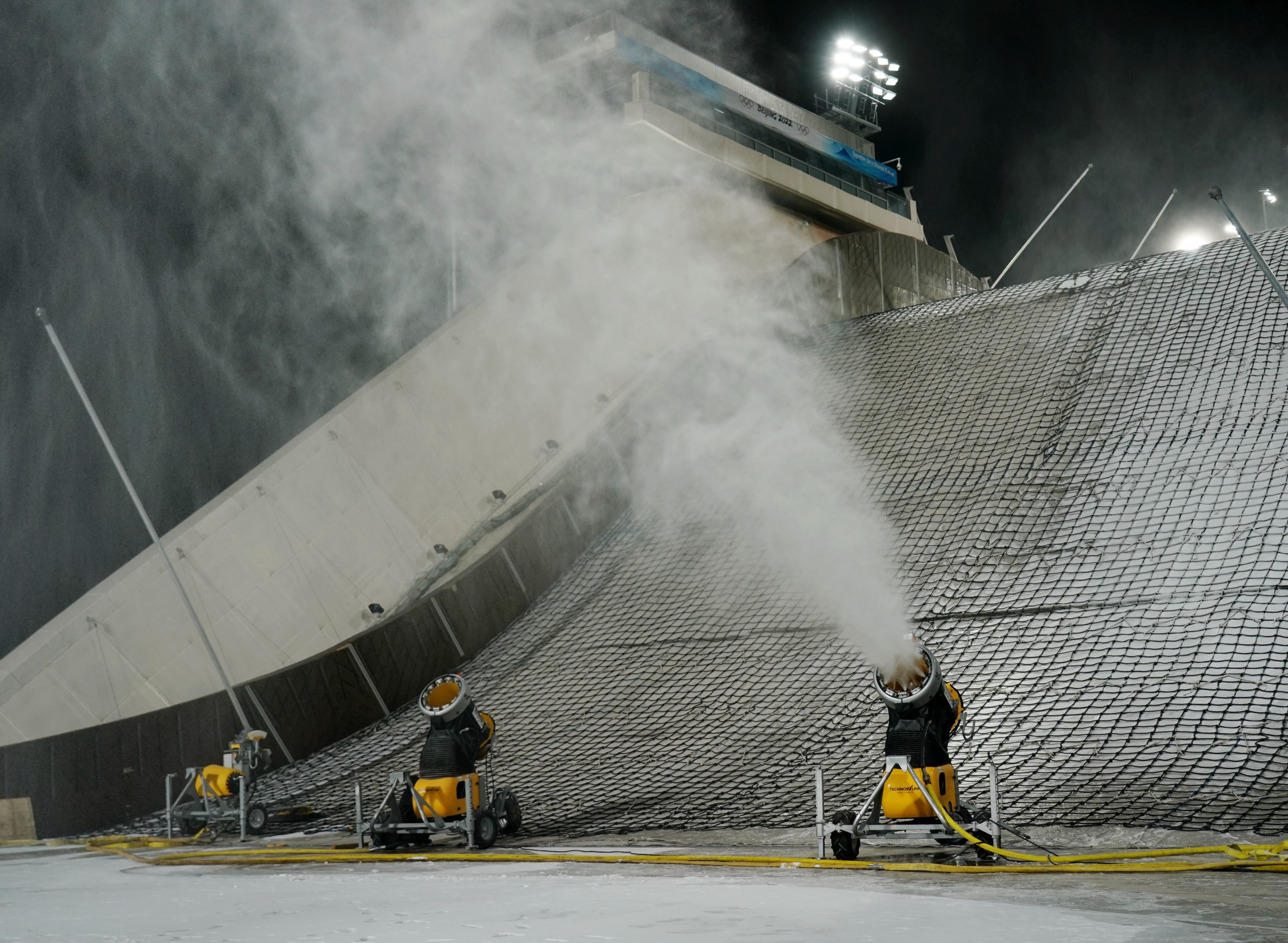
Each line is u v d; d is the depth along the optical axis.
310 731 17.97
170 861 11.18
